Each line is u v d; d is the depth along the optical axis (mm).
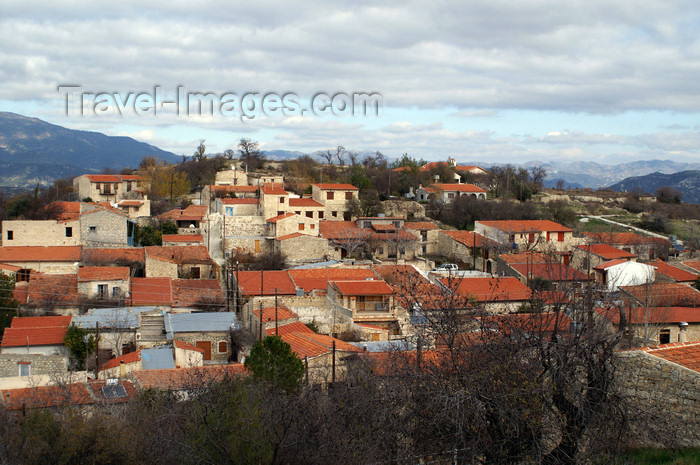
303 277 57875
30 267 58344
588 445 15781
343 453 17406
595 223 111188
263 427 19219
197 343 45594
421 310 18531
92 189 96188
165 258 63000
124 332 43781
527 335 17422
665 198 142375
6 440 18719
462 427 15164
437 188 110188
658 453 16047
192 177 118500
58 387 28625
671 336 43094
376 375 20797
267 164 137375
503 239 81000
